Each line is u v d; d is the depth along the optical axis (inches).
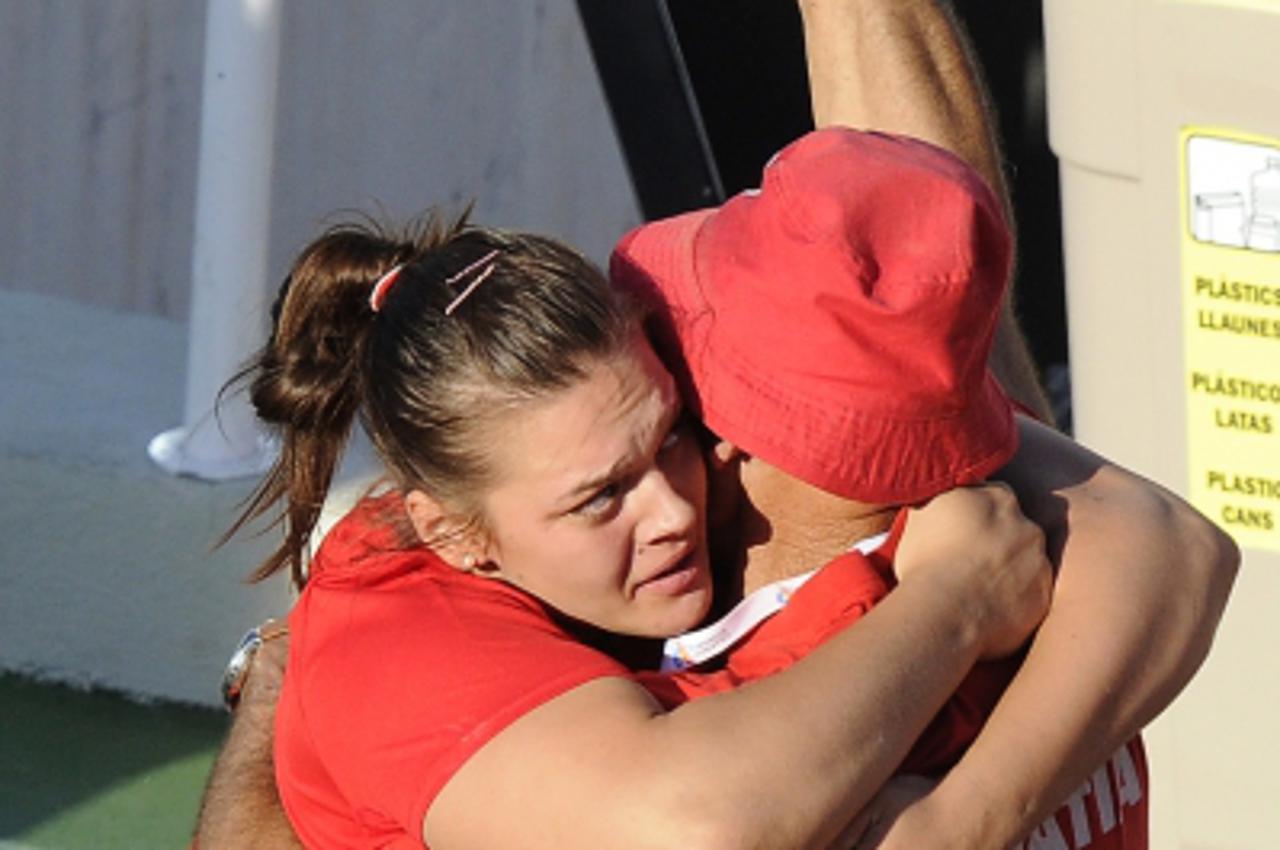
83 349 728.3
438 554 297.6
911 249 277.6
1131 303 428.1
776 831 263.0
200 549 640.4
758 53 537.0
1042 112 548.1
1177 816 435.5
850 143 286.2
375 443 291.1
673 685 285.9
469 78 805.9
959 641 285.4
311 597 301.3
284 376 311.9
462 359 276.5
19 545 652.7
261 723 344.8
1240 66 420.2
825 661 277.4
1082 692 291.9
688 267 296.8
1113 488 318.7
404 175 813.2
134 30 824.9
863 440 283.4
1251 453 429.4
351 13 807.7
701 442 299.3
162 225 835.4
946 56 379.9
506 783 271.1
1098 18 422.3
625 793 265.0
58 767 625.0
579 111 799.7
